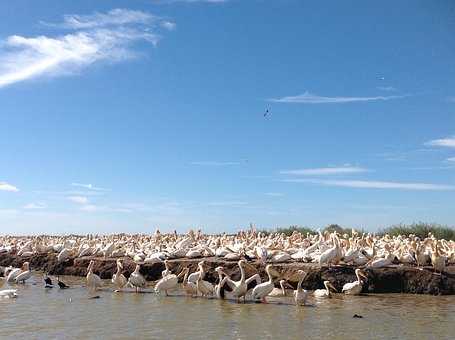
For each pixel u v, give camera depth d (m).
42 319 21.06
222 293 25.83
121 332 18.91
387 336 18.41
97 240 50.34
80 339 18.03
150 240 46.16
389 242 37.53
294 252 32.44
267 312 22.25
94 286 28.88
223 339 17.95
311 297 26.09
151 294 27.27
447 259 30.72
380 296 26.61
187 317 21.28
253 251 31.64
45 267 40.28
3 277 36.25
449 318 21.30
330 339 18.00
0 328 19.58
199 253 34.00
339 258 28.75
